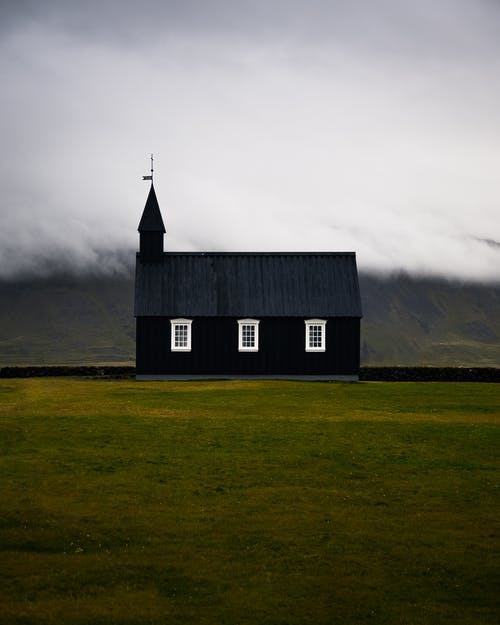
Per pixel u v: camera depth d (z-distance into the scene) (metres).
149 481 27.67
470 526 23.33
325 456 31.50
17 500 25.25
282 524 23.41
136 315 64.25
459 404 45.78
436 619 17.44
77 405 44.50
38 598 18.33
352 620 17.41
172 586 19.08
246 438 34.62
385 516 24.22
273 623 17.23
